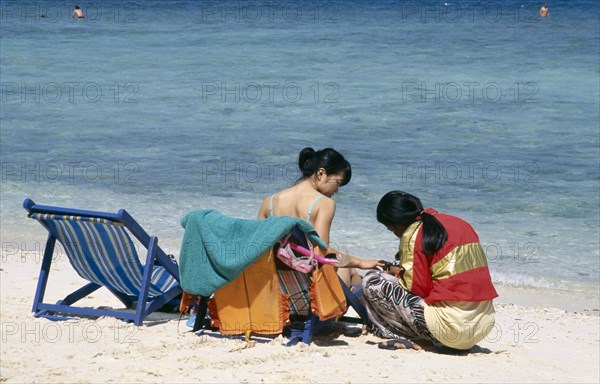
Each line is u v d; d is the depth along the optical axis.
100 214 10.55
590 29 84.44
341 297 10.38
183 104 42.03
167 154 29.91
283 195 10.85
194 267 10.38
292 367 9.20
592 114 39.00
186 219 10.46
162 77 53.38
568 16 101.50
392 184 25.44
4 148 30.66
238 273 9.94
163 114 39.06
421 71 56.22
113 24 96.19
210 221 10.30
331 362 9.50
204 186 24.94
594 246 19.31
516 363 10.23
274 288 10.12
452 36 79.19
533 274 17.31
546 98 43.91
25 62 61.59
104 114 38.81
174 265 11.37
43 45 73.50
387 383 8.77
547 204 23.19
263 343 10.20
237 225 10.13
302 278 10.24
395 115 38.81
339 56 64.31
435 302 10.26
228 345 10.05
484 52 67.19
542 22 93.44
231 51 68.12
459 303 10.16
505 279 17.00
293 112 39.53
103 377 8.63
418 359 9.91
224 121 37.19
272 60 62.00
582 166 28.14
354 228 20.47
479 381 9.10
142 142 32.22
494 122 36.94
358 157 29.56
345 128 35.50
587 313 14.84
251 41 75.81
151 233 19.86
